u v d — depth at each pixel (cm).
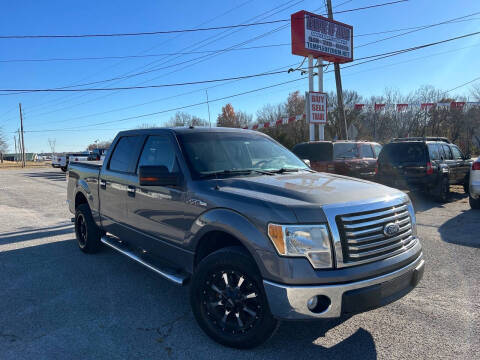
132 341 330
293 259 276
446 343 321
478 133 3756
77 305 405
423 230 720
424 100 4197
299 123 4312
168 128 433
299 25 1812
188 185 363
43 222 873
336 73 2050
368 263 290
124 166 483
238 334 310
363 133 4347
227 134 446
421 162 1037
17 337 338
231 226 308
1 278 490
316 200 293
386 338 330
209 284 327
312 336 335
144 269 524
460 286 446
